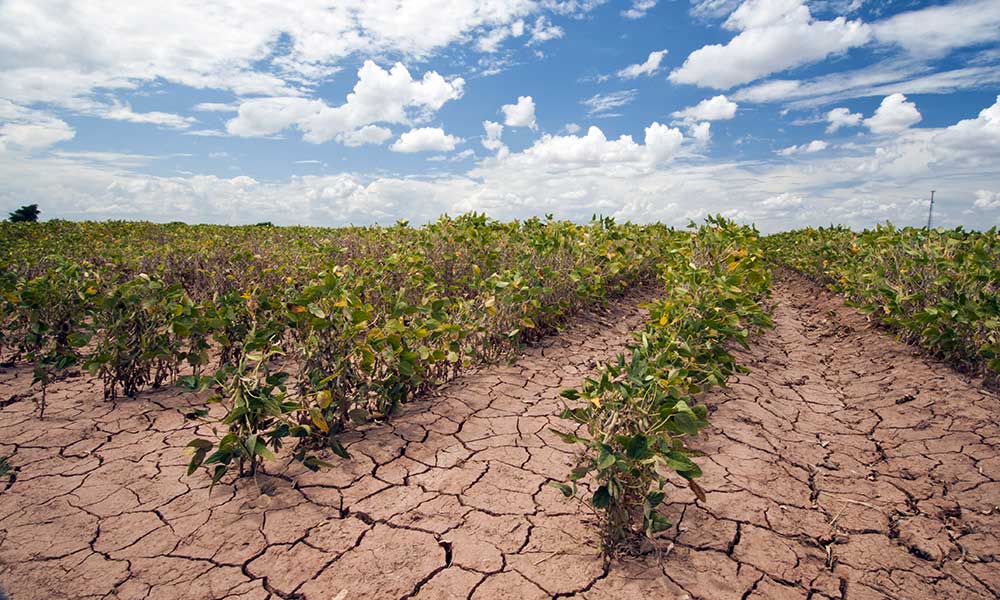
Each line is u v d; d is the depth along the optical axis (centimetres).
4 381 469
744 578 233
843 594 227
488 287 522
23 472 316
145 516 272
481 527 264
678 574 233
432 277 650
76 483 303
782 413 437
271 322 427
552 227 827
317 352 340
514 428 381
